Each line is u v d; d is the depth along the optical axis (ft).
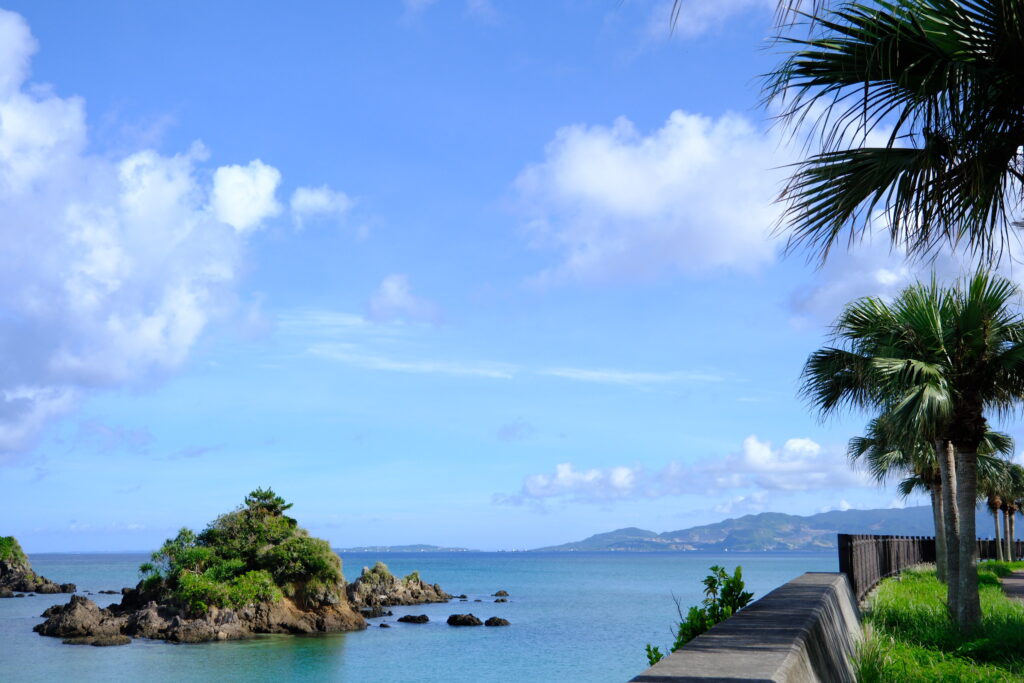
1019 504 172.45
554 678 117.70
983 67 19.02
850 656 27.40
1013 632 38.06
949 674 29.50
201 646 150.82
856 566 57.36
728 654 13.87
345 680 117.29
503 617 216.95
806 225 22.54
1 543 335.88
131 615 169.07
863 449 80.48
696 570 649.61
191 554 174.40
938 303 45.27
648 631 182.60
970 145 19.48
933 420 43.34
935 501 79.41
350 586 252.42
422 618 200.54
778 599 24.22
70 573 560.20
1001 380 44.68
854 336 49.19
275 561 176.24
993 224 21.12
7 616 216.74
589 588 370.53
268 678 119.14
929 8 18.31
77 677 118.32
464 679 117.50
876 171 21.38
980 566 123.34
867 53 19.26
